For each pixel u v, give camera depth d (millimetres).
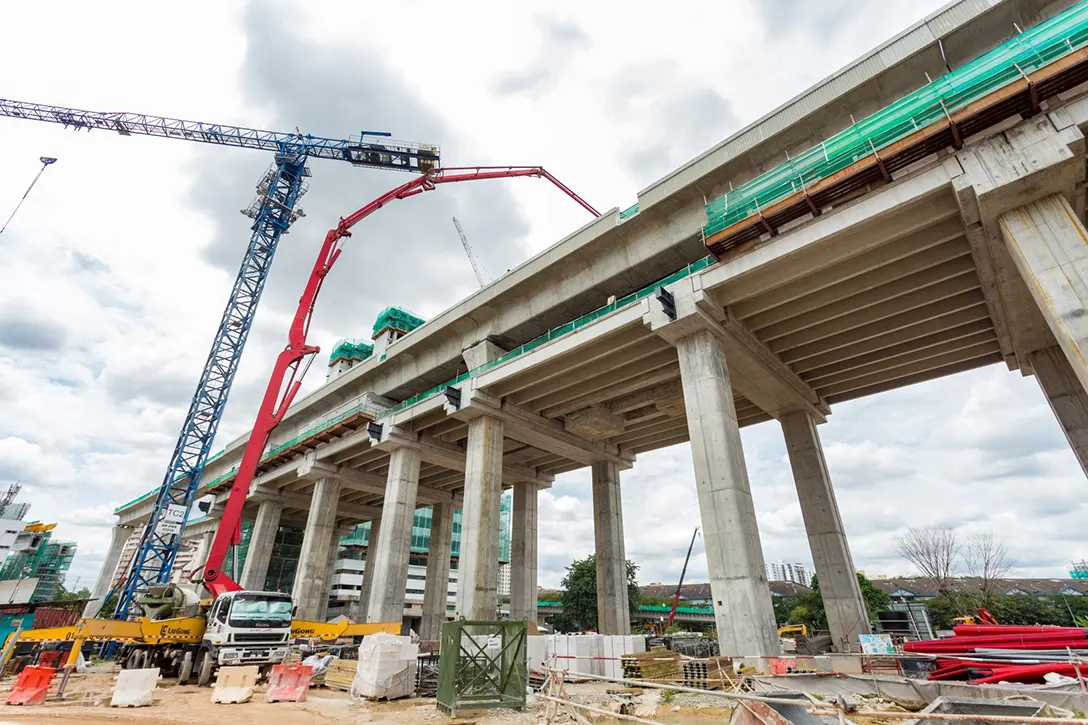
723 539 16938
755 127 19875
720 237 18422
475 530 25578
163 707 12516
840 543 23234
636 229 22781
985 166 14055
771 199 18125
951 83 15039
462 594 24578
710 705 12164
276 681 13750
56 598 95438
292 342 34969
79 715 11359
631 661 16547
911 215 15766
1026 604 43750
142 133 43531
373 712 11875
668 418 30438
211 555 26516
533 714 11234
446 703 11609
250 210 42938
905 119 15547
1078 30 13320
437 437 34594
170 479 36219
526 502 38906
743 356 21594
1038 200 13742
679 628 59312
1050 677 10062
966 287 19078
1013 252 13906
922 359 24172
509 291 27078
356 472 40156
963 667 12195
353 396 38938
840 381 26422
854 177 15836
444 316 30594
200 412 38094
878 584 75125
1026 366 21969
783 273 18266
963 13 16359
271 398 32531
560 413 30297
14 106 40438
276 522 45062
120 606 32062
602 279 23781
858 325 21203
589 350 23391
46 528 93000
